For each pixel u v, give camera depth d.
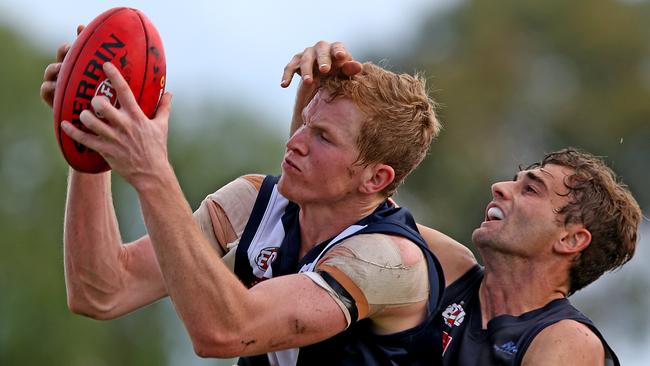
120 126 15.53
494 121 94.56
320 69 17.62
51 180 73.12
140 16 16.66
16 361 67.38
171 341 70.44
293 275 16.97
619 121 96.12
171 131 70.81
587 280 20.91
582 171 20.59
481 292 20.61
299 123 19.11
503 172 91.19
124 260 18.67
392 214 18.42
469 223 86.31
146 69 16.33
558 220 20.27
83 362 67.88
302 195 17.81
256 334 16.30
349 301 17.02
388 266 17.38
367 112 17.62
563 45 100.25
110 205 18.39
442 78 95.69
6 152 72.75
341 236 17.73
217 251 19.14
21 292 68.62
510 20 100.56
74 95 15.88
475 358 19.91
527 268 20.38
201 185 69.31
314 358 17.94
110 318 18.72
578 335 19.58
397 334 18.03
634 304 78.38
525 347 19.62
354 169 17.72
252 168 70.44
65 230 18.23
